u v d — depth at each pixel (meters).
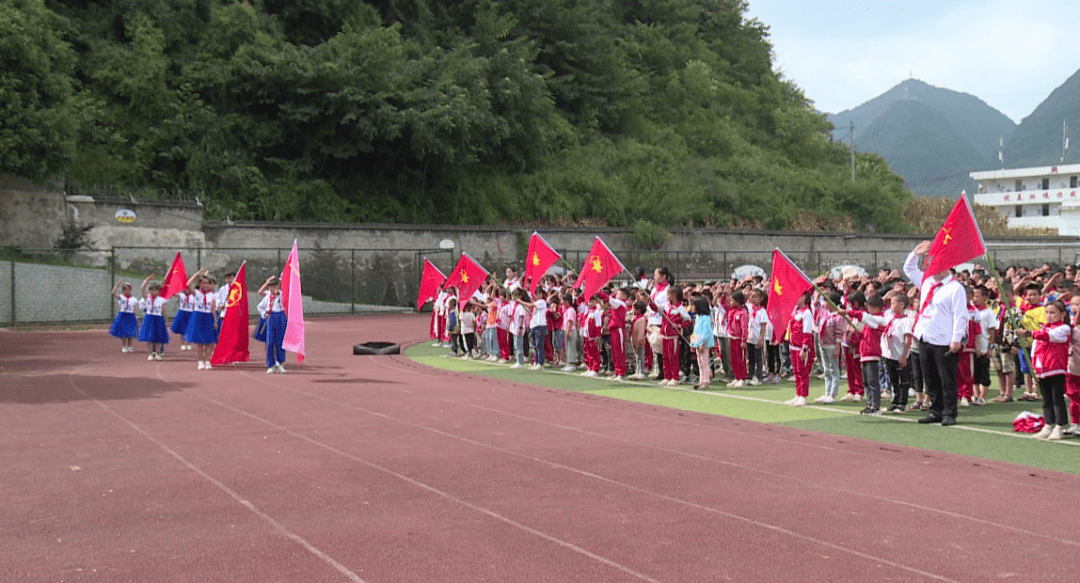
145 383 14.24
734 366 14.68
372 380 15.02
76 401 12.05
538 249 18.20
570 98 56.22
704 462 8.21
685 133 63.25
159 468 7.74
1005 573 5.10
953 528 6.02
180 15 40.81
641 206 50.56
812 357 13.41
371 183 43.97
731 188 56.34
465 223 45.47
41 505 6.47
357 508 6.45
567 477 7.53
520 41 52.56
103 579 4.89
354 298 38.38
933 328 10.48
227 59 41.00
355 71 40.19
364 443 9.01
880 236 54.75
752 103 73.50
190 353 20.64
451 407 11.75
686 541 5.69
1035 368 9.65
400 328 30.19
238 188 39.09
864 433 10.00
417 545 5.57
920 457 8.48
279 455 8.35
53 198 32.44
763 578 4.98
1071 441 9.37
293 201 39.88
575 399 12.77
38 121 29.73
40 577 4.92
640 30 69.69
